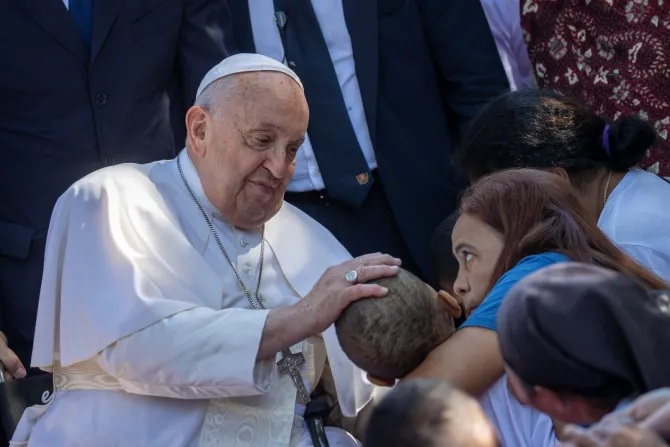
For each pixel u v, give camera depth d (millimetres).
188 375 8133
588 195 8500
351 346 7023
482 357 7027
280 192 9070
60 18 11250
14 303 11312
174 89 11977
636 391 5074
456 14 12625
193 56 11867
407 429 4871
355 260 7789
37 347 8758
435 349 7098
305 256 9617
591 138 8531
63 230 8828
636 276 7184
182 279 8672
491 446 4867
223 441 8484
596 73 12719
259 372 8164
